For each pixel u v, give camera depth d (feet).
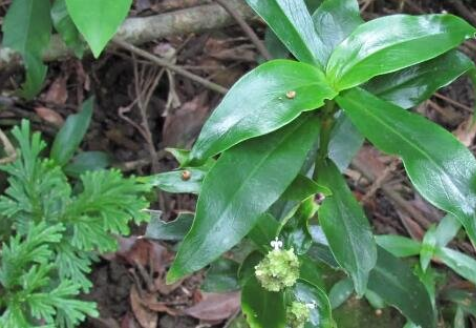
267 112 1.84
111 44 3.29
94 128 3.41
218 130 1.84
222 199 1.90
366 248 2.07
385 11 3.86
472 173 1.87
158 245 3.11
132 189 2.50
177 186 2.25
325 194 2.02
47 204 2.55
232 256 2.66
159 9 3.49
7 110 3.29
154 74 3.55
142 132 3.42
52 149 2.98
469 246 3.27
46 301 2.33
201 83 3.31
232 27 3.77
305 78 1.90
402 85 2.15
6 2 3.48
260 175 1.90
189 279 3.07
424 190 1.86
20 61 3.18
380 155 3.42
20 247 2.37
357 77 1.91
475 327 2.99
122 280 3.05
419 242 3.03
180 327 3.00
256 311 2.08
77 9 1.78
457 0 3.90
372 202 3.35
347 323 2.92
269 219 2.14
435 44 1.94
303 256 2.16
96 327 2.93
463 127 3.54
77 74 3.49
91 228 2.47
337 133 2.40
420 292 2.40
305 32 2.02
